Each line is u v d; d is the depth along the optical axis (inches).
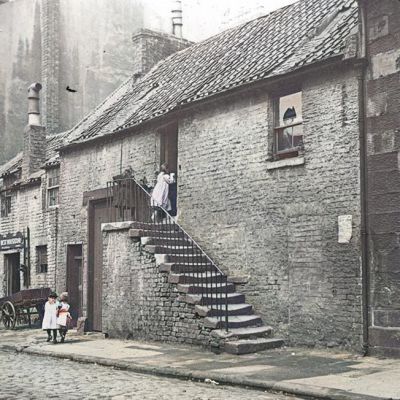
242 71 546.6
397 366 364.5
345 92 439.8
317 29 530.0
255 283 495.8
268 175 494.0
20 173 931.3
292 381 320.8
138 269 545.3
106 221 668.7
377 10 421.1
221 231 532.1
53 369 406.9
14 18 1228.5
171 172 625.6
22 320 774.5
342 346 425.4
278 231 480.7
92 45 1226.6
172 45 837.8
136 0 1301.7
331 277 436.8
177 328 495.2
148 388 325.7
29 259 856.3
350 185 430.0
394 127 405.7
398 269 395.2
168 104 607.2
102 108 808.9
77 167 731.4
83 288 684.1
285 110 495.8
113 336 571.8
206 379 347.6
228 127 535.2
